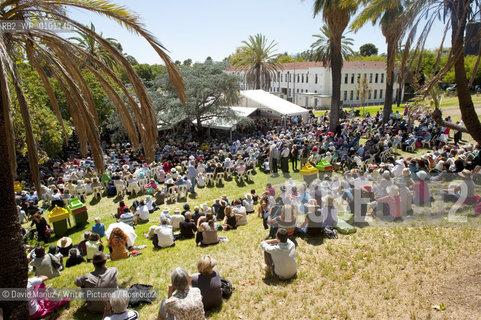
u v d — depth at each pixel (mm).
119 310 3947
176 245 7934
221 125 27031
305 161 17734
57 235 10867
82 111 5273
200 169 16875
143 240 9008
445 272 5398
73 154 23000
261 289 5430
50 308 4992
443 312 4449
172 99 25359
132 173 17453
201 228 7570
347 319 4574
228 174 17703
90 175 17000
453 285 4992
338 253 6426
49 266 6145
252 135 28094
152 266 6562
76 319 4836
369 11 8805
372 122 28312
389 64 8992
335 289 5285
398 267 5734
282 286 5477
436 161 13070
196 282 4887
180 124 28406
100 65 5672
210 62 28312
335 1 21641
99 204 14125
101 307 4918
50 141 17000
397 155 18188
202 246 7539
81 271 6414
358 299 4988
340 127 25297
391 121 25375
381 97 65375
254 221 9680
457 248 6121
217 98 27188
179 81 6082
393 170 10766
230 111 26422
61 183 15203
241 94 33562
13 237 4262
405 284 5227
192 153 21359
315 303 4969
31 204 12164
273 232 7301
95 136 5367
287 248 5625
